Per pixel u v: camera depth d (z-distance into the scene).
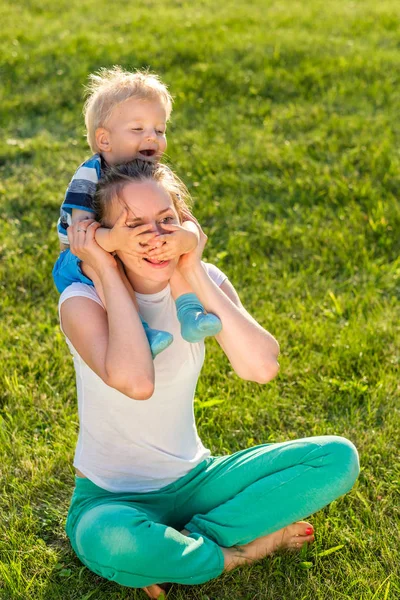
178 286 2.64
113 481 2.65
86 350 2.48
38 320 4.52
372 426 3.59
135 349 2.39
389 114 7.41
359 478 3.21
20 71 8.65
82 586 2.73
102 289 2.53
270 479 2.64
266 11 11.27
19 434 3.51
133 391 2.38
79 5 11.77
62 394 3.82
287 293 4.76
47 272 4.98
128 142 2.81
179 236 2.46
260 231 5.47
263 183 6.12
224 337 2.68
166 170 2.66
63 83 8.30
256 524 2.64
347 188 5.96
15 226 5.62
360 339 4.20
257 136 6.95
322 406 3.74
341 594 2.63
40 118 7.63
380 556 2.83
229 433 3.53
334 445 2.67
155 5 11.81
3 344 4.25
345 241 5.30
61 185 6.22
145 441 2.63
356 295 4.71
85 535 2.46
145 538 2.40
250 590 2.68
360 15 10.98
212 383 3.91
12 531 2.95
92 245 2.47
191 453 2.75
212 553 2.54
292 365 4.03
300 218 5.69
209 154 6.58
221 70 8.37
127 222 2.47
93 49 9.21
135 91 2.81
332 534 2.89
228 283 2.87
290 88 8.01
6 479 3.25
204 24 10.31
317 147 6.71
